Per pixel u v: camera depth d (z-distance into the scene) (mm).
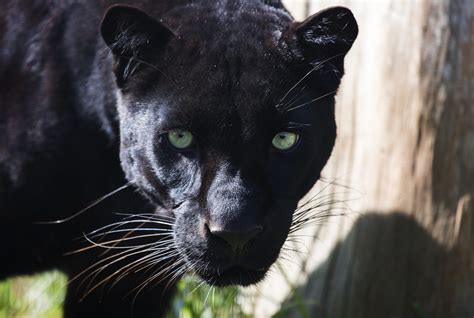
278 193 7484
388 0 9438
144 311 9383
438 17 9250
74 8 8367
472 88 9273
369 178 9641
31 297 11750
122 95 7785
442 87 9242
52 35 8336
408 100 9336
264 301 10602
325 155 8008
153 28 7512
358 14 9664
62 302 10125
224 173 7262
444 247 9375
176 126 7375
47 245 8594
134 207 8438
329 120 7906
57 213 8383
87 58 8227
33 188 8227
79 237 8578
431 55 9258
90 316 9352
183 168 7496
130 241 8555
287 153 7516
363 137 9672
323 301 9992
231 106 7277
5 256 8586
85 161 8266
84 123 8203
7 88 8328
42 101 8203
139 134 7660
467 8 9266
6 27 8516
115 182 8398
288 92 7434
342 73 7816
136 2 8250
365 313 9742
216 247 7258
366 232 9695
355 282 9773
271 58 7504
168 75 7504
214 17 7840
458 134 9273
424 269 9469
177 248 7621
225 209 7082
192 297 9930
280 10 8219
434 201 9359
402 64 9352
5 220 8320
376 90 9516
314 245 10141
